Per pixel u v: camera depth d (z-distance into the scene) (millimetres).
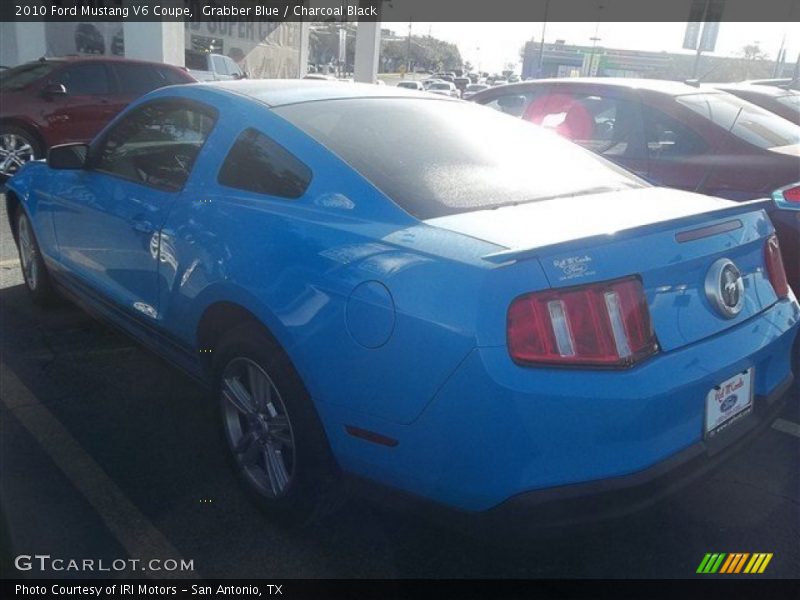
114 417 3613
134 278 3529
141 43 18875
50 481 3062
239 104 3244
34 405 3703
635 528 2861
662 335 2301
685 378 2256
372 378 2291
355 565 2637
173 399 3812
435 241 2346
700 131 4855
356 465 2424
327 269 2465
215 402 3043
